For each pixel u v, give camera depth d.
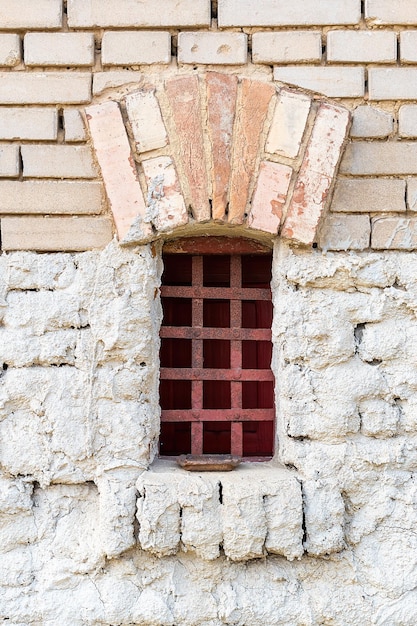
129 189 2.88
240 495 2.76
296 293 2.94
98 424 2.86
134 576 2.80
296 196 2.88
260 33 2.97
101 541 2.77
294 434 2.89
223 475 2.85
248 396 3.22
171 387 3.17
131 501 2.79
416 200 2.96
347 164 2.96
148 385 2.91
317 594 2.83
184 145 2.88
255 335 3.12
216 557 2.78
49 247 2.91
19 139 2.93
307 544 2.80
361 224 2.96
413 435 2.91
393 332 2.92
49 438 2.85
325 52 2.99
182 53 2.95
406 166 2.96
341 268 2.91
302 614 2.79
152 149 2.88
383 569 2.83
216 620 2.78
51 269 2.90
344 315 2.93
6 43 2.94
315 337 2.91
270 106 2.90
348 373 2.90
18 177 2.93
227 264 3.20
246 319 3.22
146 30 2.96
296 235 2.89
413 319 2.94
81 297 2.88
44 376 2.86
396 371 2.91
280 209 2.89
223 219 2.88
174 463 3.02
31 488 2.85
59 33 2.95
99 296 2.89
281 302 2.94
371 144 2.97
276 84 2.96
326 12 2.96
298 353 2.91
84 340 2.88
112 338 2.86
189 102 2.88
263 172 2.89
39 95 2.93
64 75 2.95
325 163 2.89
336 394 2.89
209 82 2.88
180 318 3.19
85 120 2.91
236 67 2.97
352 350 2.91
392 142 2.97
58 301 2.88
